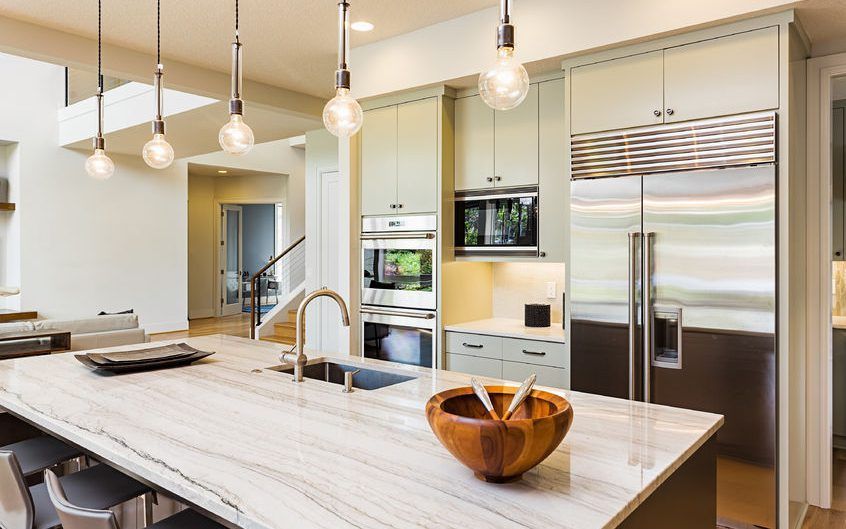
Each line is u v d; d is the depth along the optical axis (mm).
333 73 4777
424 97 4055
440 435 1281
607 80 3176
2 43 3609
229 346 3201
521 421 1193
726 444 2801
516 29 3455
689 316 2885
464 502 1199
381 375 2611
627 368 3096
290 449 1520
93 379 2375
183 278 9594
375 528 1088
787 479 2656
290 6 3469
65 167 8203
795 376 3037
